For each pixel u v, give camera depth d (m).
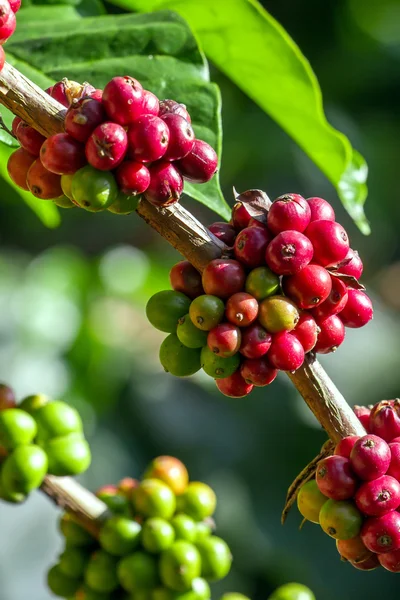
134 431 1.26
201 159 0.50
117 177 0.48
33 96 0.49
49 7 0.64
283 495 1.27
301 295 0.49
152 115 0.48
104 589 0.58
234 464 1.27
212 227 0.51
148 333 1.44
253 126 1.45
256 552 1.23
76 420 0.58
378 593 1.24
